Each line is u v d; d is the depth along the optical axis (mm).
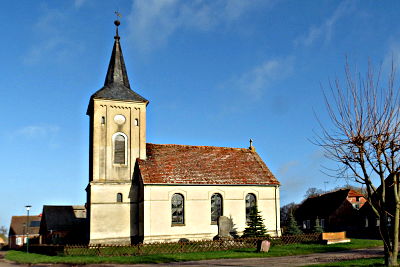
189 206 40594
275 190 44438
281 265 23297
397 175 18922
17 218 95312
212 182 41812
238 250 33031
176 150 45062
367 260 22750
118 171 41219
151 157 42812
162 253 31516
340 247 32938
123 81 44219
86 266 26000
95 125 41188
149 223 38688
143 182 39000
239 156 47125
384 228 18406
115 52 45125
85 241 43188
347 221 61312
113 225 39812
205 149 46594
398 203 18172
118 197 40656
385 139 17562
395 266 18344
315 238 37938
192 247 33000
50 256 33375
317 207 67562
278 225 43625
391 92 17625
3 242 99375
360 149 17781
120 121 42219
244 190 43094
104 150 41062
